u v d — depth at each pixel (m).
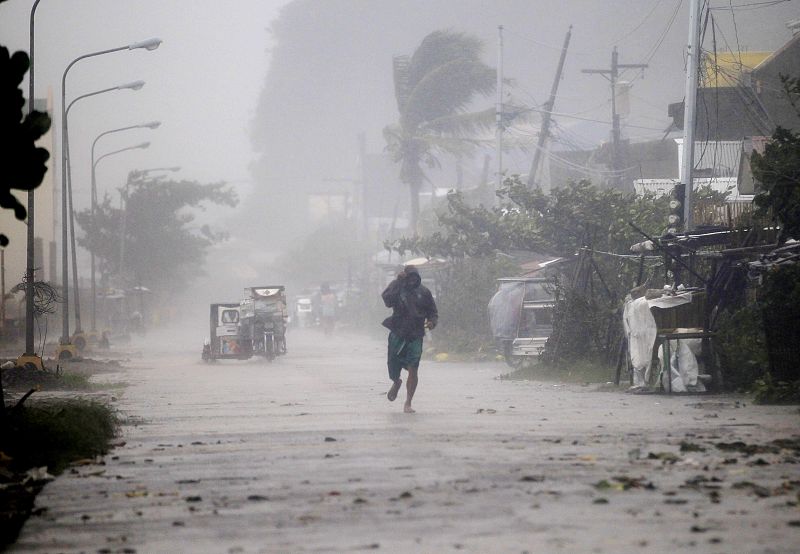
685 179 53.16
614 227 61.16
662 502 18.16
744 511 17.28
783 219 43.41
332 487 20.39
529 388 46.78
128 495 20.05
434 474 21.59
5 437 25.02
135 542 16.12
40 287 58.75
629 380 46.78
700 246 46.91
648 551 14.65
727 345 41.50
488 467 22.36
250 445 27.30
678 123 106.06
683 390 41.47
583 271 57.75
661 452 24.12
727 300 43.00
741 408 35.00
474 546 15.22
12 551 15.73
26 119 21.02
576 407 36.59
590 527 16.30
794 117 102.75
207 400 43.34
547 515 17.28
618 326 51.28
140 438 29.72
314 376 59.56
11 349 99.81
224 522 17.41
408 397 35.59
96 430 28.05
